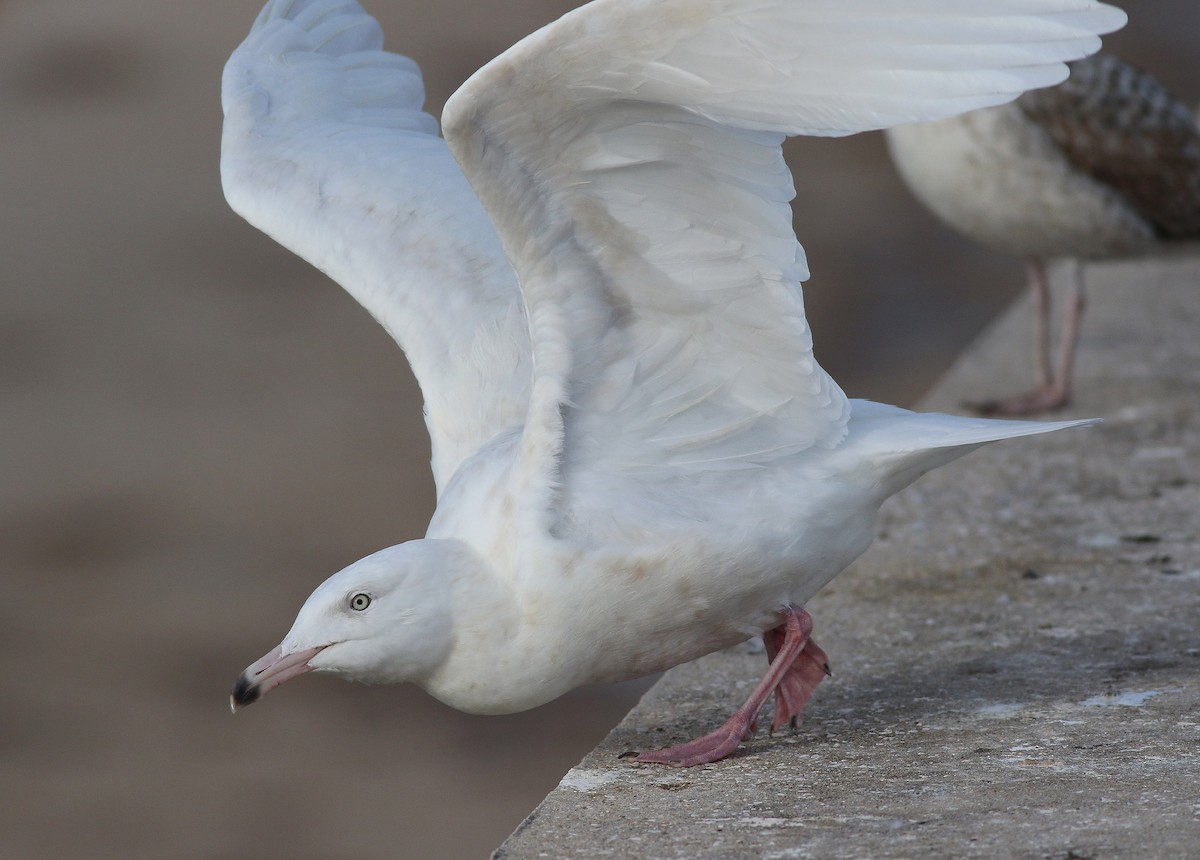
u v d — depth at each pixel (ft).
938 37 21.99
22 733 53.98
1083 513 39.04
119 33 136.26
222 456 74.23
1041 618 32.55
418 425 76.89
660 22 21.91
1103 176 48.62
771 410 26.14
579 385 25.54
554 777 50.49
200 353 85.81
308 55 34.94
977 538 37.81
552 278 24.94
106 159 112.27
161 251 99.55
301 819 48.60
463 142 22.93
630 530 25.18
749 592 25.98
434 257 29.99
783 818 23.79
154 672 57.67
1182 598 33.12
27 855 46.93
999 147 48.42
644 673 26.96
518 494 25.30
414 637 25.30
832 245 98.22
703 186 24.49
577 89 22.76
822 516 26.12
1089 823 22.68
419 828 47.88
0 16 142.82
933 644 31.58
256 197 31.42
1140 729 26.32
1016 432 26.12
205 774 51.80
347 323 89.76
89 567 64.90
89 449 75.31
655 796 25.03
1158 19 138.82
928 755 25.95
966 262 94.99
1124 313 56.70
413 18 140.87
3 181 109.70
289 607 61.21
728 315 25.57
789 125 23.29
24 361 84.94
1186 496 39.78
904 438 26.35
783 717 27.14
